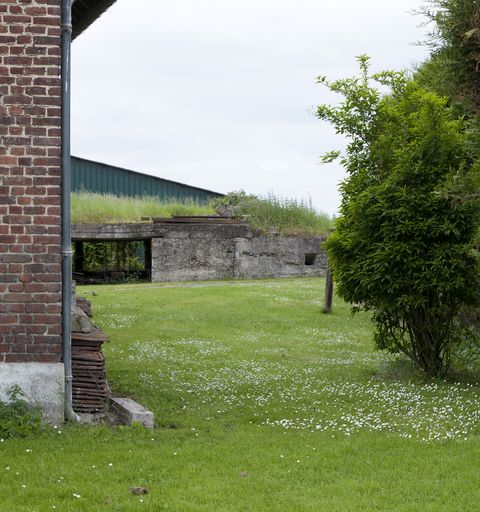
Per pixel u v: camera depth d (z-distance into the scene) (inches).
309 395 484.4
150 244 1266.0
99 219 1208.8
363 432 388.5
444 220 502.6
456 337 542.9
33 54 373.4
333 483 304.5
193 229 1219.2
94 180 1517.0
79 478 302.7
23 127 373.1
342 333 788.6
